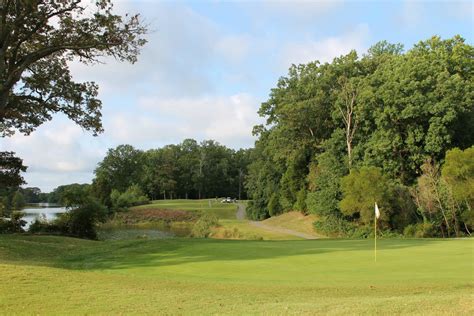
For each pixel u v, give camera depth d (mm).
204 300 9820
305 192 56281
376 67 51094
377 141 42844
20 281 11531
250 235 38125
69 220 35531
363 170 39094
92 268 15758
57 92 25750
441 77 41094
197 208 89750
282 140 54656
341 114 48438
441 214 38969
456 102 40438
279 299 9891
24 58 22906
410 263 14992
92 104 26859
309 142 54219
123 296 10219
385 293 10391
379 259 16031
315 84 51281
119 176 126125
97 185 72625
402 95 40344
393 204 39469
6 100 22469
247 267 14875
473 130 43219
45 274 12711
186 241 22812
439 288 10773
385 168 42375
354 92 46500
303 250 18969
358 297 9906
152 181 129000
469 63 48844
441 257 16250
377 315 7832
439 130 40031
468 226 39188
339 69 50656
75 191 36844
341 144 48406
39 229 34969
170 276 13438
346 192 39969
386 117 41875
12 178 32938
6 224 35219
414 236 37656
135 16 23328
